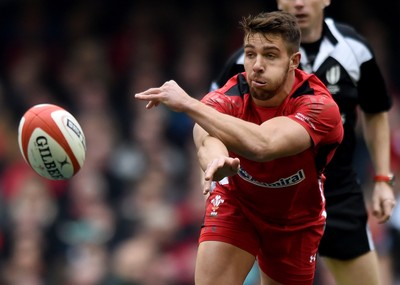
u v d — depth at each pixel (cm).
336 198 2225
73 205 3841
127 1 4834
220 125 1714
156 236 3553
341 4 4622
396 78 4503
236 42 4644
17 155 4203
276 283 1981
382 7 4638
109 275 3491
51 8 4884
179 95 1725
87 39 4756
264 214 1897
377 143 2298
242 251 1894
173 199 3850
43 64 4672
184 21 4759
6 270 3597
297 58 1798
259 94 1789
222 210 1916
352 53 2173
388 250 3341
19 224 3697
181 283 3512
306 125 1770
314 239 1952
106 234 3719
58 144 1875
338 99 2167
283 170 1822
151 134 4188
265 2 4775
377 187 2300
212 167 1641
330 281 3303
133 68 4591
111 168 4100
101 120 4288
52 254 3678
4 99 4462
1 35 4806
